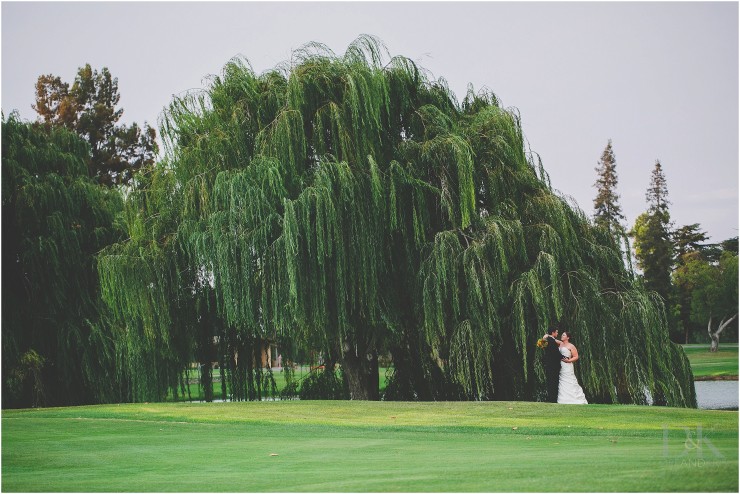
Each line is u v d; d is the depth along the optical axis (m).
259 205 24.38
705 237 94.44
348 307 25.95
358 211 24.98
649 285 91.38
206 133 27.39
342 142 25.50
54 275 33.22
